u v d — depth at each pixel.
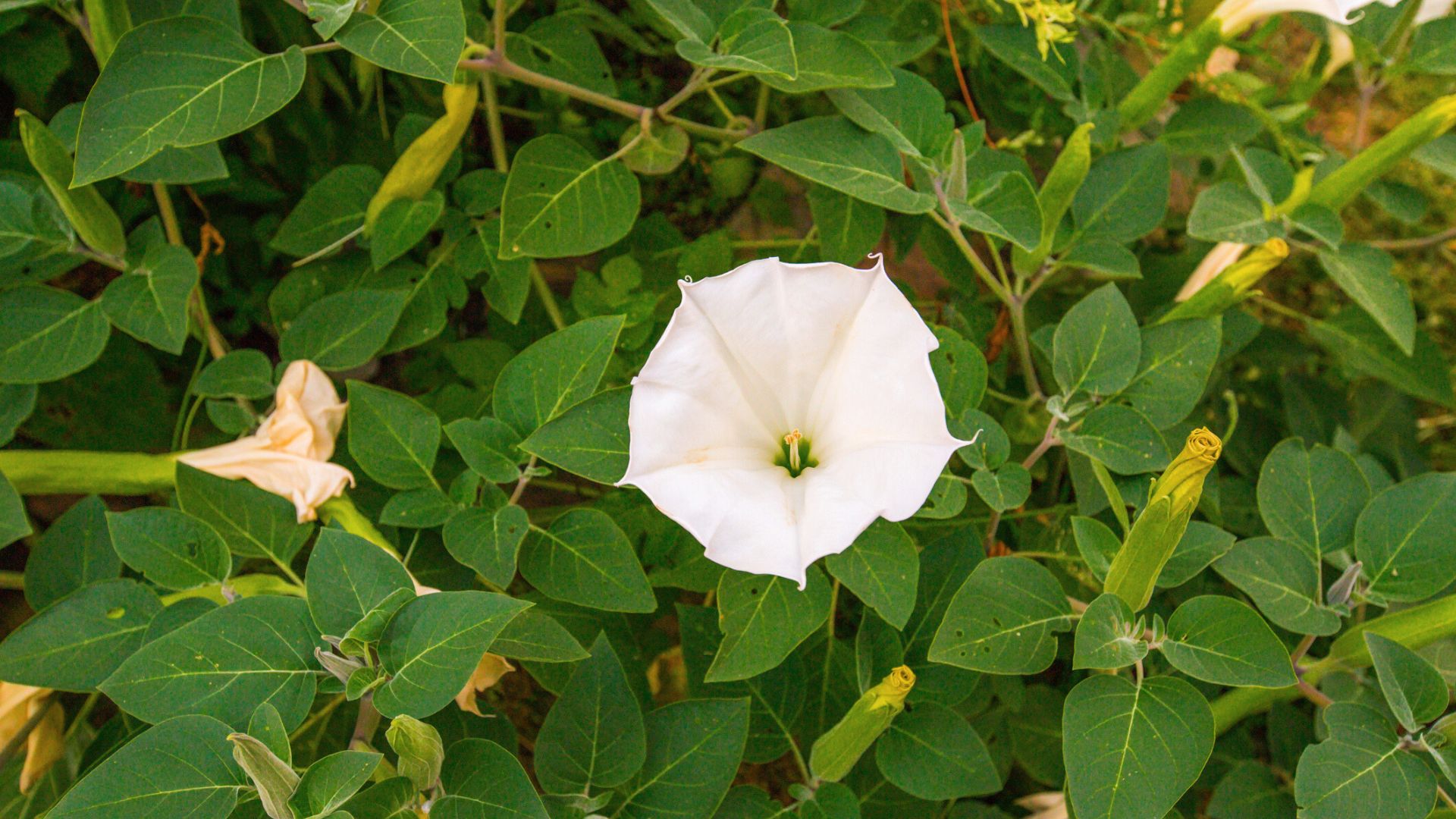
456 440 0.99
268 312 1.23
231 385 1.04
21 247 1.04
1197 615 0.95
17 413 1.04
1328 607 1.00
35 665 0.97
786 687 1.03
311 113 1.21
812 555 0.89
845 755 0.96
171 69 0.95
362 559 0.92
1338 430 1.17
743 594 0.94
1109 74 1.22
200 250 1.22
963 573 1.01
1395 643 0.96
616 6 1.30
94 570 1.03
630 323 1.10
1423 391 1.22
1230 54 1.53
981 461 0.99
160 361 1.21
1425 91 1.71
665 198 1.29
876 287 0.91
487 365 1.15
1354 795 0.94
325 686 0.93
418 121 1.09
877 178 1.03
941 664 1.00
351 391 1.00
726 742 0.98
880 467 0.91
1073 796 0.92
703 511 0.90
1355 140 1.21
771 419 0.95
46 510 1.21
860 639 0.99
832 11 1.09
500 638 0.94
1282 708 1.08
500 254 1.04
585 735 0.96
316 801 0.88
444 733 1.01
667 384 0.91
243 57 0.96
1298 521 1.02
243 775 0.89
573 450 0.95
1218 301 1.06
